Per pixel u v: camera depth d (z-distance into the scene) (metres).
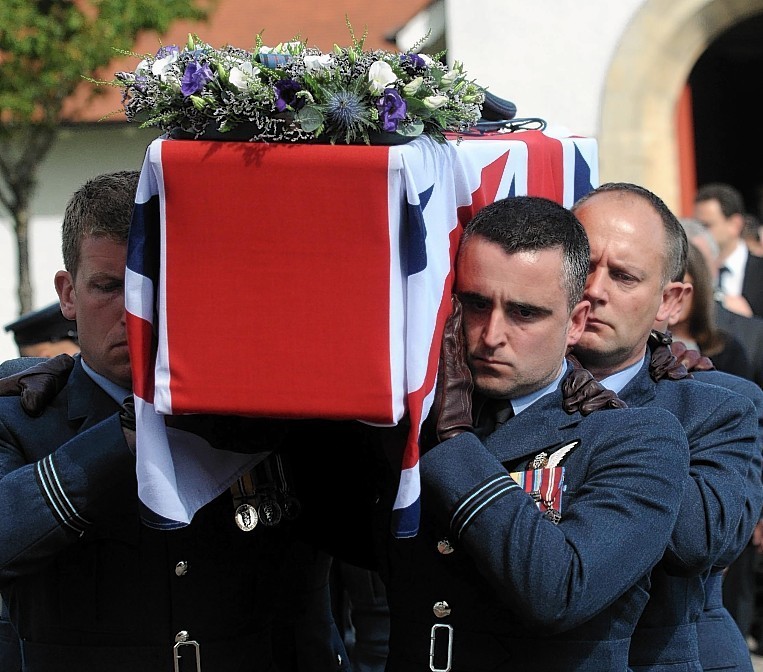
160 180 5.10
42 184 27.67
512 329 5.50
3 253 28.36
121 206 5.90
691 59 22.41
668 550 5.96
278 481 6.21
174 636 6.03
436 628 5.72
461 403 5.57
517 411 5.77
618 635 5.73
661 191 22.67
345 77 5.06
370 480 6.18
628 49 22.09
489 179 5.94
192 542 6.05
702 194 17.33
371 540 6.48
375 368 5.05
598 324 6.43
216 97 5.07
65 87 23.14
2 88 22.44
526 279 5.42
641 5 22.03
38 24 21.55
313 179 5.00
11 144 25.02
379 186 4.96
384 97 5.01
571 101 22.34
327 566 7.16
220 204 5.06
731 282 17.30
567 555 5.30
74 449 5.71
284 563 6.42
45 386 6.21
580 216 6.59
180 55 5.27
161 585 6.01
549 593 5.25
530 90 22.41
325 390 5.09
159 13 22.11
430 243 5.20
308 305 5.06
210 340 5.13
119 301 5.94
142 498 5.37
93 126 26.17
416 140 5.23
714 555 6.02
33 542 5.64
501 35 22.31
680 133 25.27
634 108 22.22
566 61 22.22
